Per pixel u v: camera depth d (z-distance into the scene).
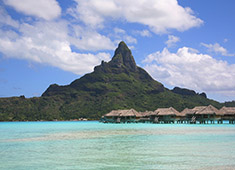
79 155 26.20
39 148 30.73
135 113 108.62
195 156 25.11
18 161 23.61
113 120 110.81
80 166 21.66
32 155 26.33
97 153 27.17
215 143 33.59
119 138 40.69
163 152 27.36
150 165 21.75
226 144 32.66
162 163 22.39
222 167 20.89
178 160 23.45
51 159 24.38
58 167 21.39
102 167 21.25
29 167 21.47
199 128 61.97
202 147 30.31
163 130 56.31
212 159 23.75
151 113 102.94
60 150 29.16
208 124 83.50
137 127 70.62
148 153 26.91
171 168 20.72
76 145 33.00
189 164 21.95
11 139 40.50
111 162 22.95
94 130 60.41
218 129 57.75
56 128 73.00
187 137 40.81
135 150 28.78
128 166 21.52
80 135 46.75
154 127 68.81
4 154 26.86
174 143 33.91
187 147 30.41
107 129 63.69
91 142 35.91
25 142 36.38
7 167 21.47
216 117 85.31
